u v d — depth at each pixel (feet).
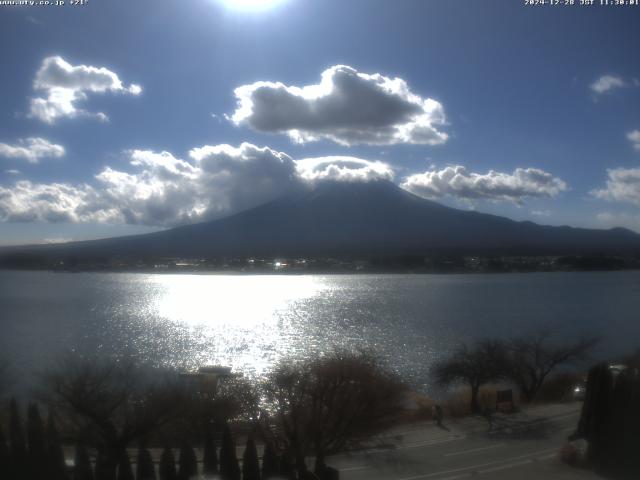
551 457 85.97
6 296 579.07
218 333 317.01
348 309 453.58
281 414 88.69
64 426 89.92
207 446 71.67
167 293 655.76
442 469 81.66
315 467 80.33
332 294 624.18
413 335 292.61
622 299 498.69
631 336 269.03
